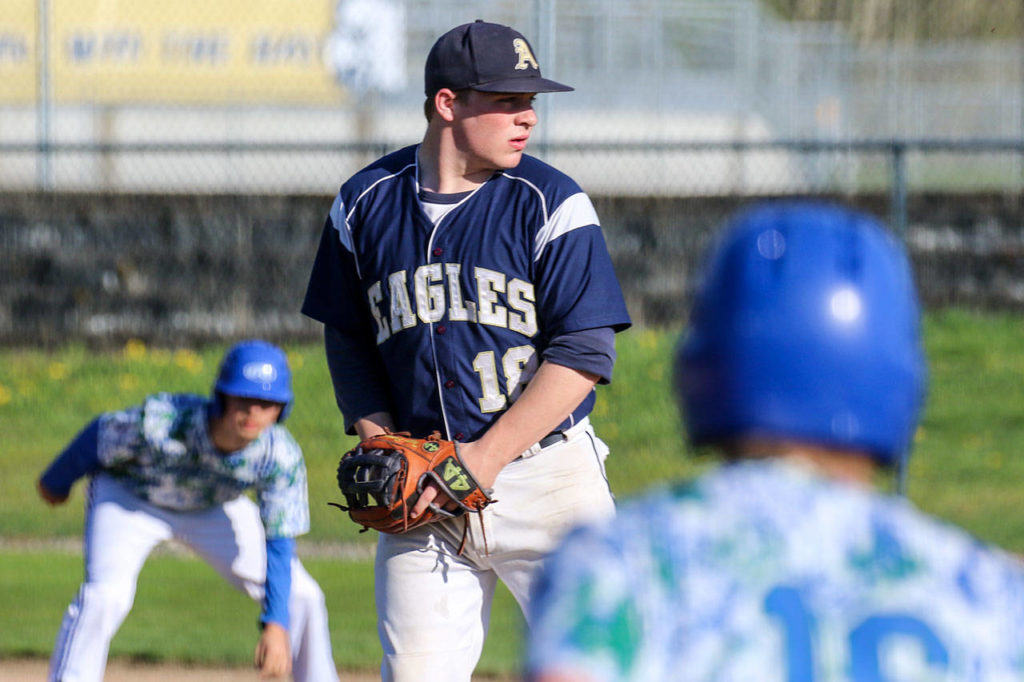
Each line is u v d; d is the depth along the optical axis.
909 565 4.54
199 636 21.38
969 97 32.59
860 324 4.70
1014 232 40.94
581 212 12.16
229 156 46.94
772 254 4.87
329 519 29.44
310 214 42.09
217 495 15.29
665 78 50.31
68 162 47.81
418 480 11.77
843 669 4.36
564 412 11.94
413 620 12.30
